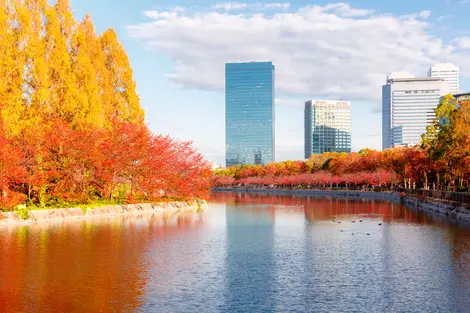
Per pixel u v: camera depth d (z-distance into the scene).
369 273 29.23
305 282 26.98
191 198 93.19
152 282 26.73
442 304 22.77
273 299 23.56
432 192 88.25
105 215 66.56
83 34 72.44
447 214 70.94
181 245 39.88
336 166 193.00
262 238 45.03
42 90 62.09
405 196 114.75
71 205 64.25
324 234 48.31
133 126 76.50
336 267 30.98
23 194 57.72
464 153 79.94
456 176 98.12
